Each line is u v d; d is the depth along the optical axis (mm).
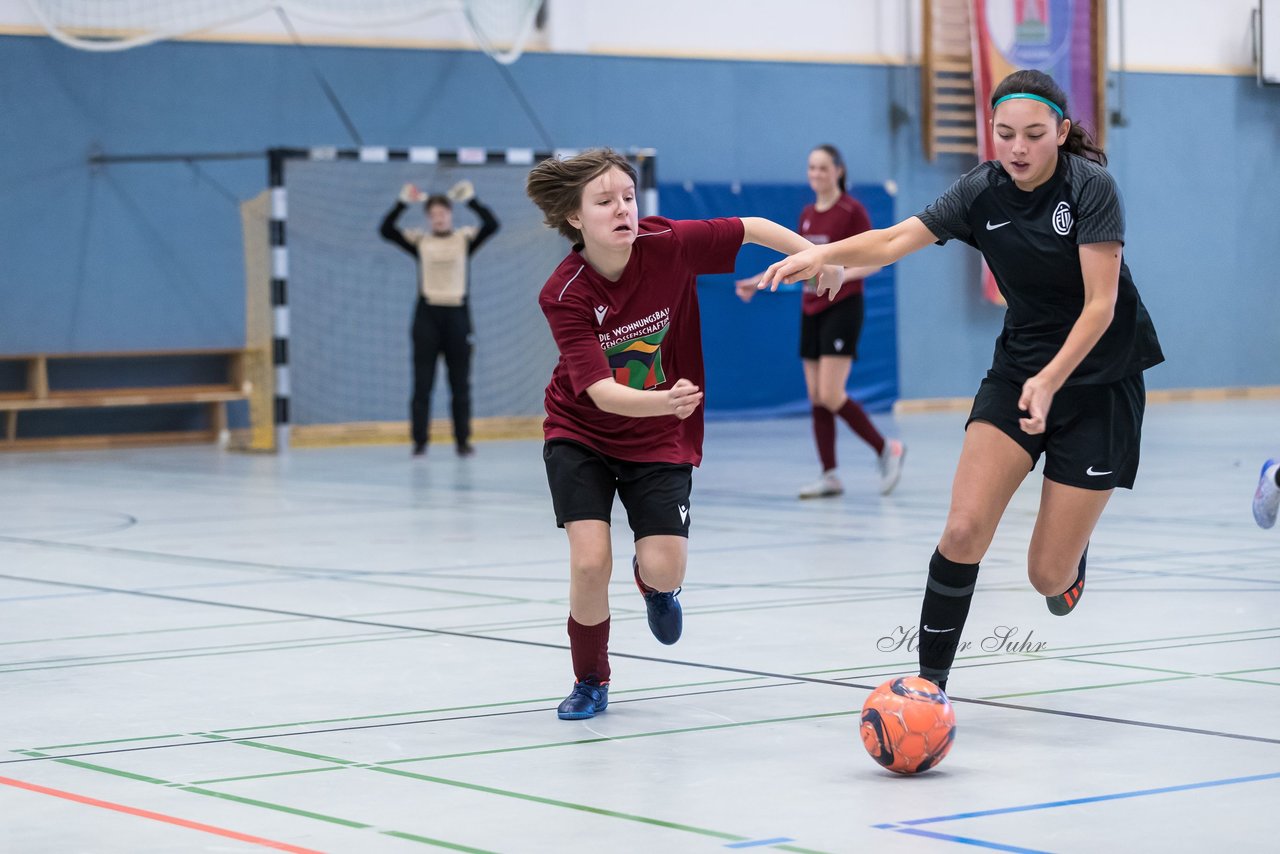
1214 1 33344
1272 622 8430
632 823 4816
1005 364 6277
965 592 6203
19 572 11086
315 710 6598
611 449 6512
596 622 6414
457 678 7258
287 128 26125
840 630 8391
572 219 6320
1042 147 5957
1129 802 4984
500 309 27922
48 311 24719
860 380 30359
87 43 23859
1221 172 33562
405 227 27062
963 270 31391
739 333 29141
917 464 19344
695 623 8672
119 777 5488
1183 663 7344
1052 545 6340
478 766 5594
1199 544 11734
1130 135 32625
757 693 6832
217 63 25625
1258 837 4570
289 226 26062
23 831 4805
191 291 25656
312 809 5023
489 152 23547
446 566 11180
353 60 26500
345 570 11047
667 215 28641
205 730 6242
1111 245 5891
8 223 24406
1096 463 6172
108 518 14648
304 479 18688
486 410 27984
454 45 27250
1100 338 6094
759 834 4676
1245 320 34031
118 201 25094
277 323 23203
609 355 6430
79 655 7953
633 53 28641
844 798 5098
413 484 17859
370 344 26875
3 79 24281
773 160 29812
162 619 9047
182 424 25781
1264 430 24016
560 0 28031
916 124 30844
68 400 24000
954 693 6746
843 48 30391
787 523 13531
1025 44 31078
